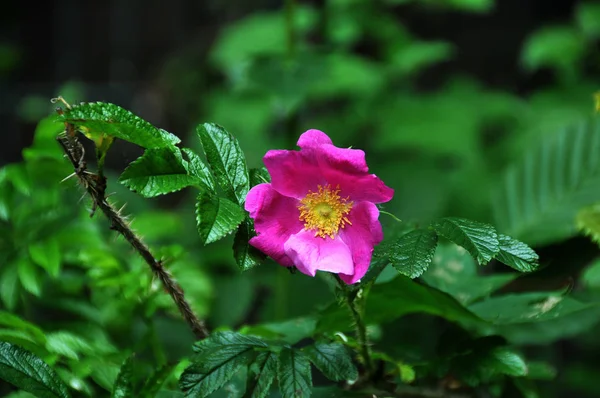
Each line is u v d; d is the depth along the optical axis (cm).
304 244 105
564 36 262
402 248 104
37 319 138
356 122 260
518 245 103
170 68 349
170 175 105
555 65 281
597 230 125
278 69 176
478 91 280
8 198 127
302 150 105
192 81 341
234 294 182
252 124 236
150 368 121
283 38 212
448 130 252
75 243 129
